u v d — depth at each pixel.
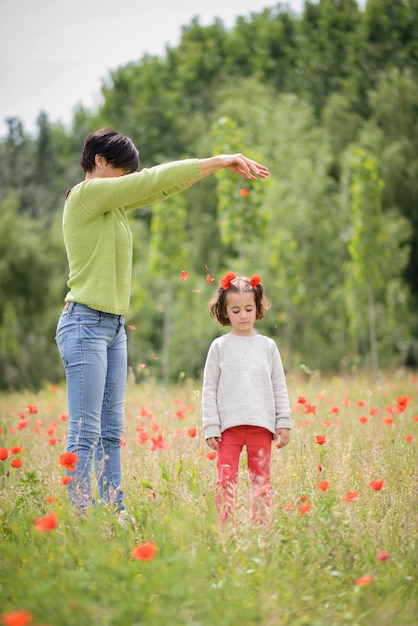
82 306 5.14
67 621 3.20
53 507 4.91
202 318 32.25
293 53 50.62
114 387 5.38
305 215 34.50
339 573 3.77
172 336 32.56
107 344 5.23
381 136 39.47
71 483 4.89
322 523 4.27
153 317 33.88
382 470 5.47
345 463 5.46
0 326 33.94
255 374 5.32
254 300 5.48
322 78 48.50
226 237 18.45
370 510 4.78
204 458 5.36
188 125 48.75
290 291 29.20
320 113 46.81
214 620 3.20
